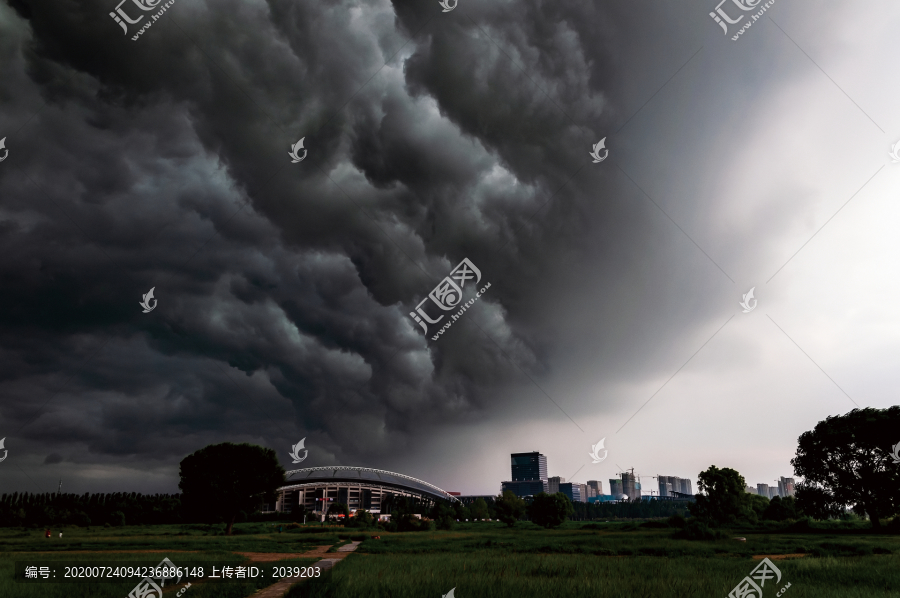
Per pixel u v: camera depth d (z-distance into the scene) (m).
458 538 62.06
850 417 71.75
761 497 113.25
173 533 82.88
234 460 81.81
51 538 68.25
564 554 39.44
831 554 36.91
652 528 81.94
